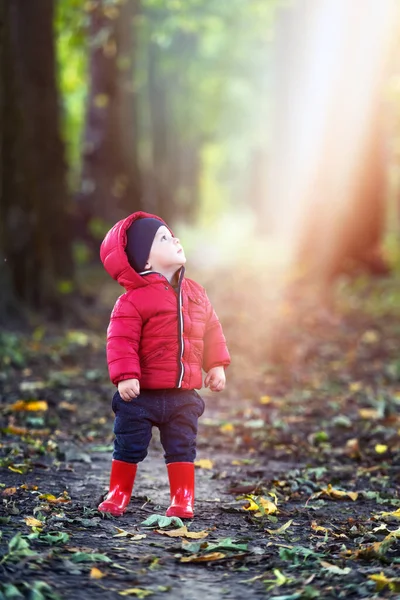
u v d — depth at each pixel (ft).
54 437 23.03
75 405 27.27
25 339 38.22
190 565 13.23
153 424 16.11
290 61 73.31
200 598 11.92
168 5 58.80
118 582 12.32
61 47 57.88
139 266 15.83
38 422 24.17
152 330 15.62
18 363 33.60
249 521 15.97
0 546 13.37
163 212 98.78
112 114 69.77
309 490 18.58
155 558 13.33
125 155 70.49
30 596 11.41
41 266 43.57
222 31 91.66
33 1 45.21
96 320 45.29
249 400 30.37
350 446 23.53
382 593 12.11
